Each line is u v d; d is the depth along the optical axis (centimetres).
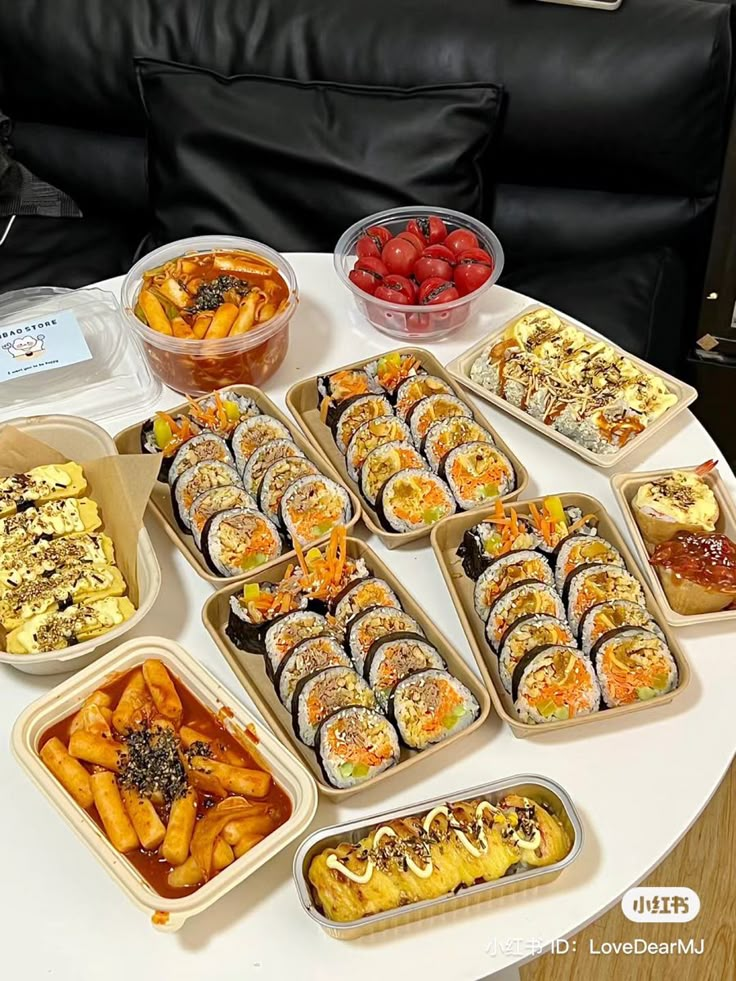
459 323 90
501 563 71
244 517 74
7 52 118
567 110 105
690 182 109
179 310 86
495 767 64
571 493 76
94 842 58
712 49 101
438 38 107
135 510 71
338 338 92
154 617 73
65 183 125
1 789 64
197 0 113
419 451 81
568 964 94
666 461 81
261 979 56
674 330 107
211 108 108
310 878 57
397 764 63
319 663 67
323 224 109
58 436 79
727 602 69
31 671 69
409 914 56
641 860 60
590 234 113
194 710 66
